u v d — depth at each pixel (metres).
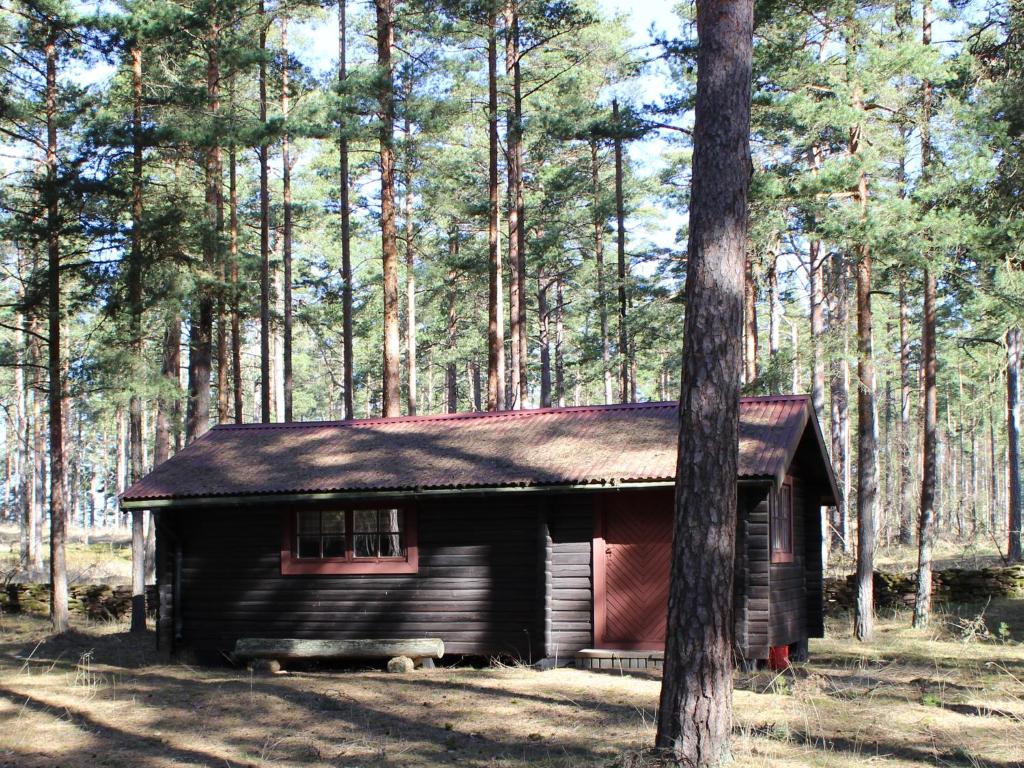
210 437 19.47
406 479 15.84
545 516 15.41
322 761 9.55
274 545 16.66
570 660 15.30
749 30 8.90
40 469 41.66
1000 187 19.70
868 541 20.47
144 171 25.58
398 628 15.98
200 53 27.33
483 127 38.62
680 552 8.38
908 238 19.11
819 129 21.30
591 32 35.16
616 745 9.80
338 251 43.16
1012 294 19.95
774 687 12.71
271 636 16.45
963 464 54.88
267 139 22.94
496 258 28.03
